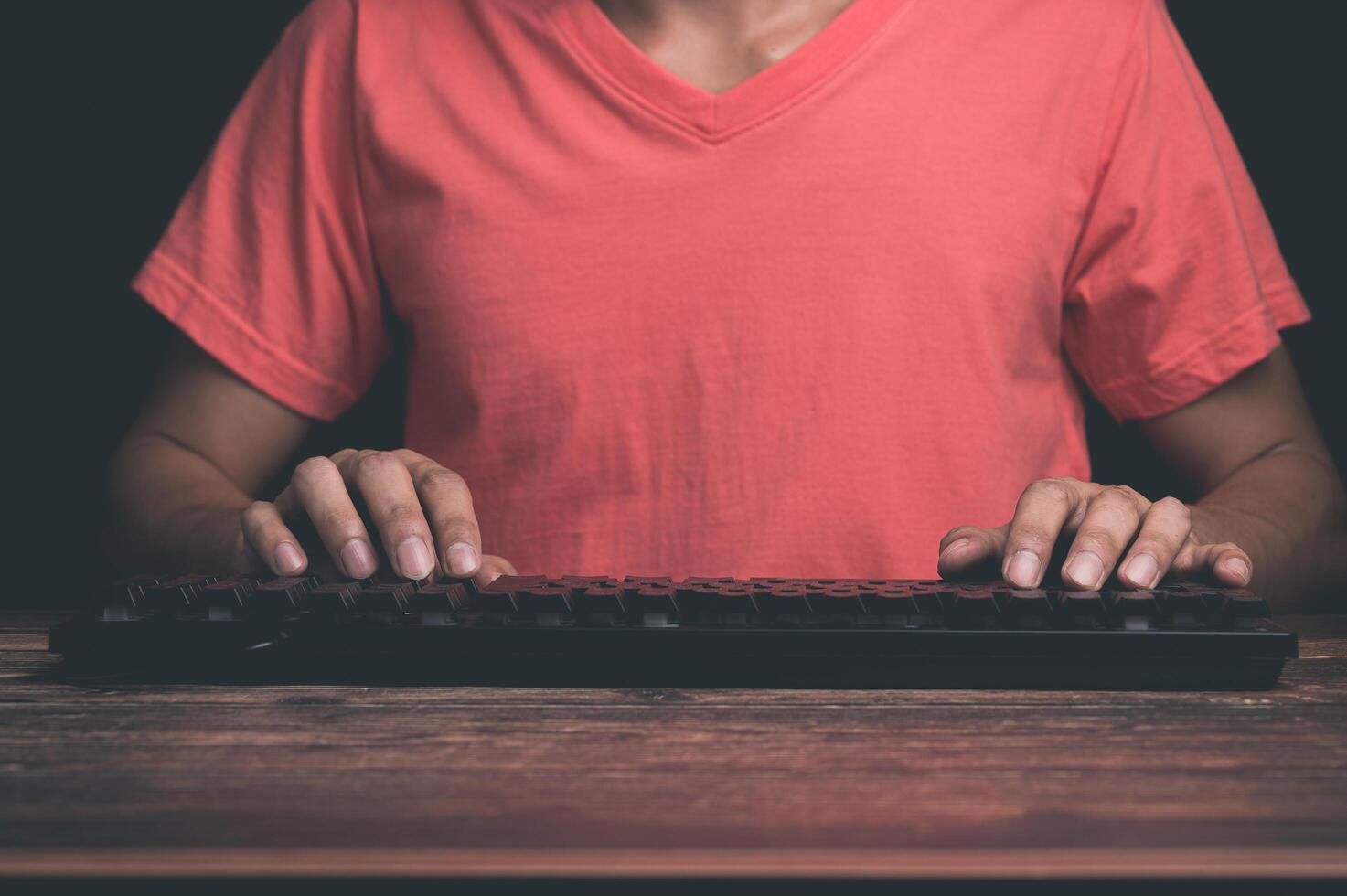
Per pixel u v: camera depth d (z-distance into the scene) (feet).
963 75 4.10
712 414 3.99
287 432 4.52
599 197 4.06
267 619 2.08
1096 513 2.50
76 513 9.00
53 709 1.86
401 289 4.34
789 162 4.01
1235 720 1.80
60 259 8.84
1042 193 4.12
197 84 8.59
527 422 4.10
